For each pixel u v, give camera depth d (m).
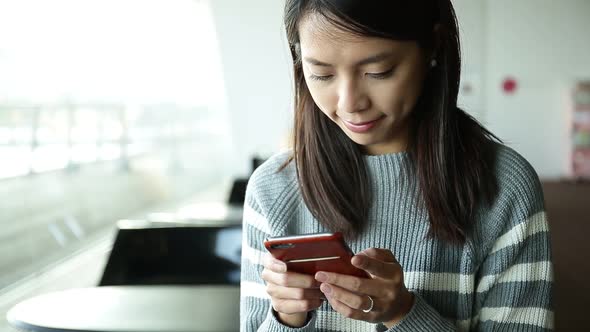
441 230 0.80
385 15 0.64
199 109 9.23
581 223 4.92
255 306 0.90
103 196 5.61
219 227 2.09
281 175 0.92
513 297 0.81
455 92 0.80
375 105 0.70
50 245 4.34
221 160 9.52
